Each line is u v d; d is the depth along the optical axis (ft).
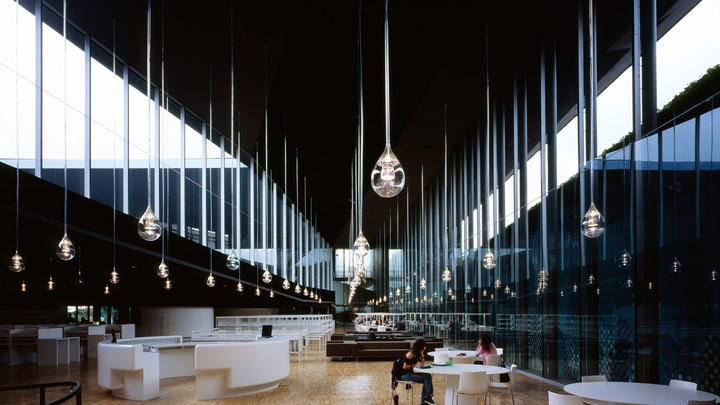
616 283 26.63
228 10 30.40
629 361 25.53
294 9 30.32
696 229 20.13
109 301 74.13
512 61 37.58
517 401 29.40
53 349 51.01
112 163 37.88
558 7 30.60
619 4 26.22
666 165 22.13
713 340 19.26
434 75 39.86
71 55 33.88
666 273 22.04
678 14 21.40
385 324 105.60
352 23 33.32
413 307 90.74
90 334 58.90
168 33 33.45
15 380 40.73
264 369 34.47
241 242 66.33
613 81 26.71
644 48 23.67
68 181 32.96
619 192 26.23
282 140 58.03
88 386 37.58
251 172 70.59
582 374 29.89
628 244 25.46
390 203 90.94
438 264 70.08
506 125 42.63
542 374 36.50
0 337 52.42
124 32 33.76
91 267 48.11
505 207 43.52
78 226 29.07
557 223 34.27
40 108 30.60
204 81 41.34
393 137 54.54
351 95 44.73
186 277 58.44
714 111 19.24
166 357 40.78
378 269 138.41
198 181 53.52
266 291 80.18
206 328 78.89
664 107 22.31
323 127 52.85
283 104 46.80
